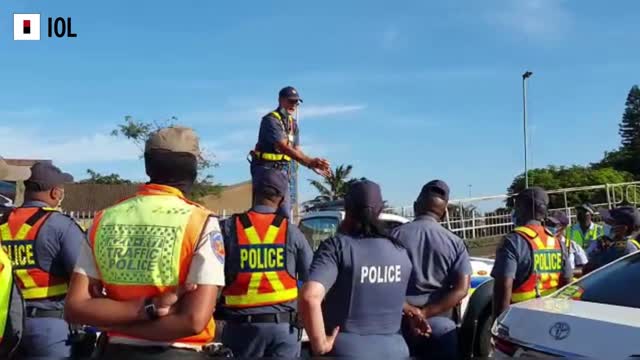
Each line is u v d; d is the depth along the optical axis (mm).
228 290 4797
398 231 4922
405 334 4781
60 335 4684
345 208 4031
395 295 3906
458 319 5418
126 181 53219
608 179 31703
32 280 4676
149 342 2877
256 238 4797
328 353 3752
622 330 3385
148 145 2998
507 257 5227
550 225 6973
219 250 2855
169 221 2836
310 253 4934
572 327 3576
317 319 3646
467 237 17484
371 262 3830
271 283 4793
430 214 4992
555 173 32906
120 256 2803
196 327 2721
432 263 4848
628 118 77812
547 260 5328
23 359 3840
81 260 2920
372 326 3834
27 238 4691
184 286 2779
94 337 4746
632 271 4305
